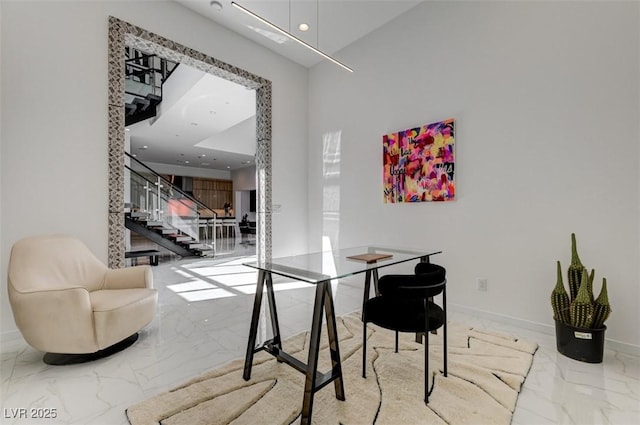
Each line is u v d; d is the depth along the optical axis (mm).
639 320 2256
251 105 6160
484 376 1962
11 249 2365
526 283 2789
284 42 4387
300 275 1752
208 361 2217
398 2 3568
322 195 4855
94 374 2045
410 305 2068
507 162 2898
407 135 3645
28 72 2645
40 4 2703
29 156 2654
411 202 3645
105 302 2352
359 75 4289
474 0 3117
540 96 2705
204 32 3820
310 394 1503
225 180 14656
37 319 2109
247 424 1546
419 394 1776
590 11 2457
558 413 1620
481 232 3076
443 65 3365
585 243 2486
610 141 2369
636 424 1536
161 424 1541
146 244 10117
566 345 2236
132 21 3227
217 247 9883
